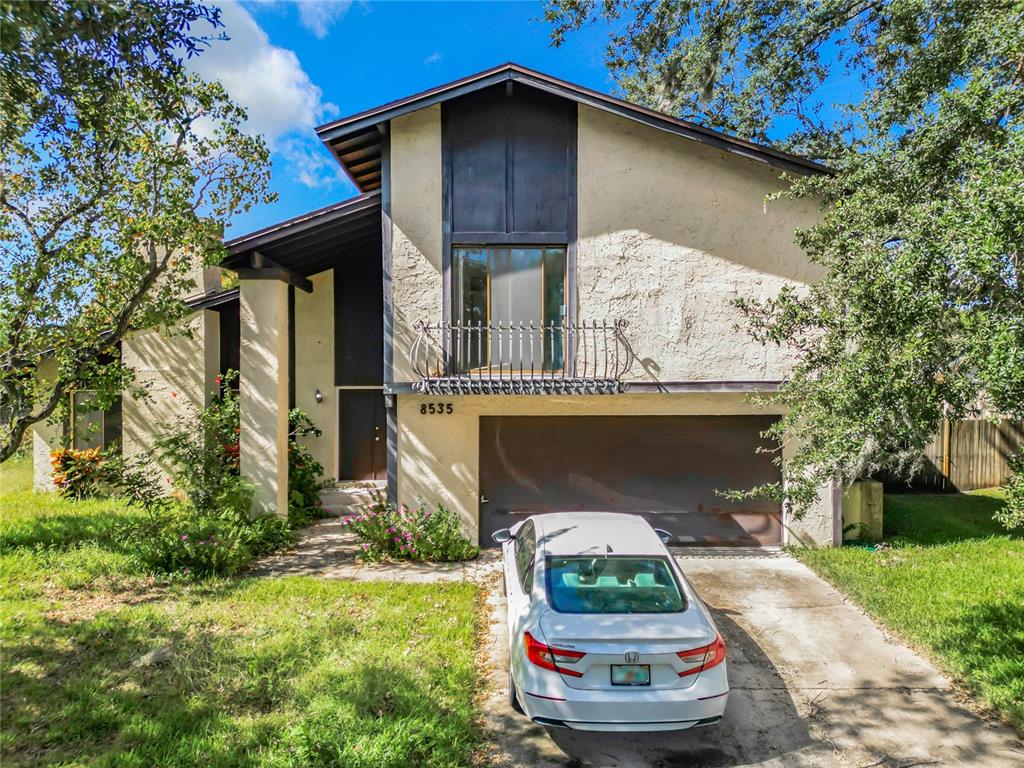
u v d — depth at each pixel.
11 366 8.34
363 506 10.23
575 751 4.31
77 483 11.60
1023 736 4.52
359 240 10.66
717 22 11.57
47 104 5.07
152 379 12.04
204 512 8.55
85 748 4.05
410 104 8.67
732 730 4.60
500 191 9.00
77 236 8.22
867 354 4.92
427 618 6.36
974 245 3.82
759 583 7.73
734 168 8.88
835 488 9.20
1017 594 6.93
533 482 9.37
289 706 4.56
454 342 8.99
